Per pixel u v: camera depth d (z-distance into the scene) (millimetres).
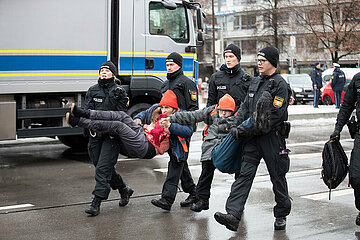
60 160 10219
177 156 5957
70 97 9977
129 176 8531
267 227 5598
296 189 7543
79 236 5277
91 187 7680
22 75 9219
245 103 5363
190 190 6492
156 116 6301
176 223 5754
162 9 10711
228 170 5418
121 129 5895
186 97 6168
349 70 25344
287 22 43625
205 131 6090
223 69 6133
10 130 9109
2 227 5594
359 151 5371
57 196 7082
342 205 6578
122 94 6059
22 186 7746
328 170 5492
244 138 5227
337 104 21500
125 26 10219
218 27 32438
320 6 36594
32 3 9273
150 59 10547
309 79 29812
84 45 9836
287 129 5293
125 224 5711
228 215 5035
